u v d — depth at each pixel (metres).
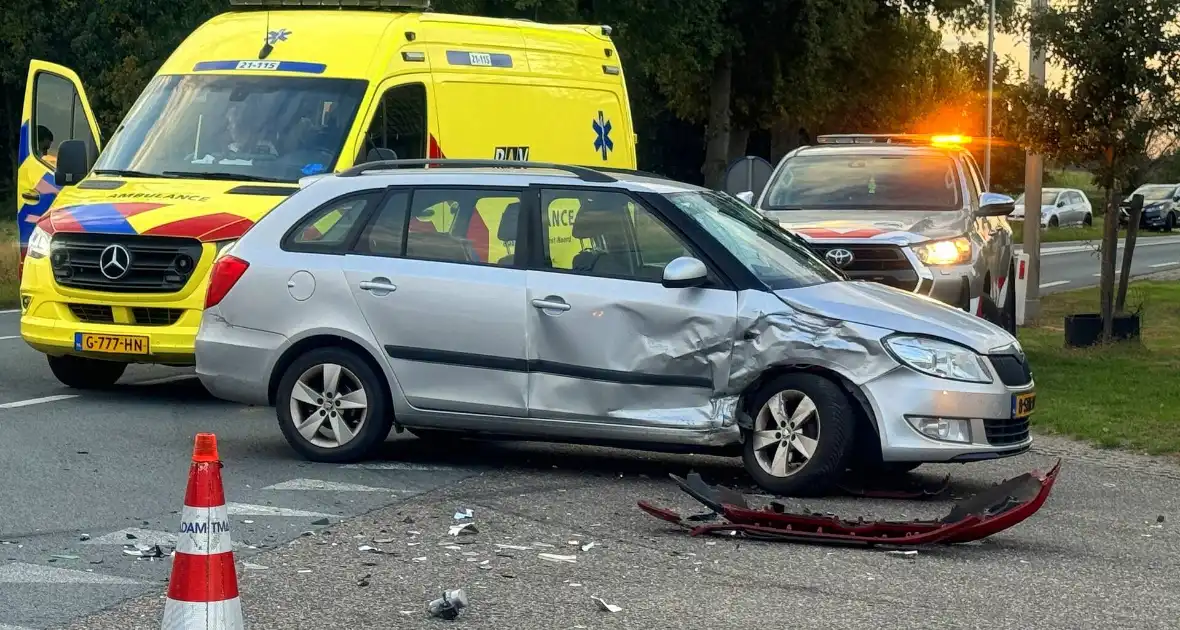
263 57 12.35
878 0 45.59
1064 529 7.73
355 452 9.00
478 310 8.69
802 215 14.34
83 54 46.69
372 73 12.06
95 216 11.11
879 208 14.62
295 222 9.25
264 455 9.27
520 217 8.80
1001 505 7.28
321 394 9.08
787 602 6.07
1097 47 15.91
